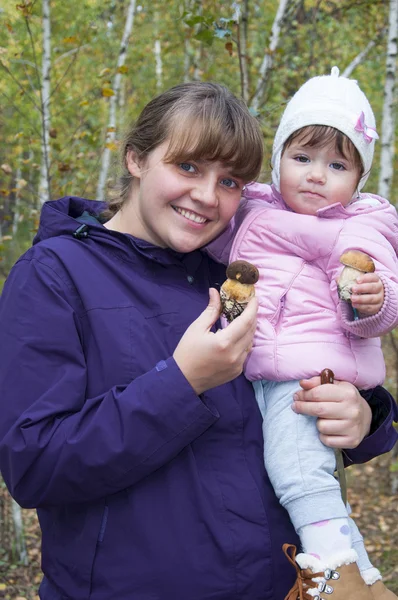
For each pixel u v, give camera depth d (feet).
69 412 4.94
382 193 20.03
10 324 5.08
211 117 5.25
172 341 5.37
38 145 21.63
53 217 5.62
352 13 25.59
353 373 5.87
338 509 5.40
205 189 5.36
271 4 26.35
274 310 6.05
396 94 25.77
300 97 6.59
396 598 5.79
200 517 5.03
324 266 6.21
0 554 19.39
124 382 5.07
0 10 24.39
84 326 5.19
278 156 6.72
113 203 6.23
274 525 5.37
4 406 4.89
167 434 4.78
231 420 5.44
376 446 6.03
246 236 6.47
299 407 5.57
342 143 6.29
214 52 28.14
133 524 4.98
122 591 4.92
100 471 4.75
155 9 31.04
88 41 26.03
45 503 4.98
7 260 28.43
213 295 5.15
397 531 22.49
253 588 5.05
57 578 5.22
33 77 27.61
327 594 5.07
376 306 5.46
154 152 5.46
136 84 36.76
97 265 5.43
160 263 5.65
